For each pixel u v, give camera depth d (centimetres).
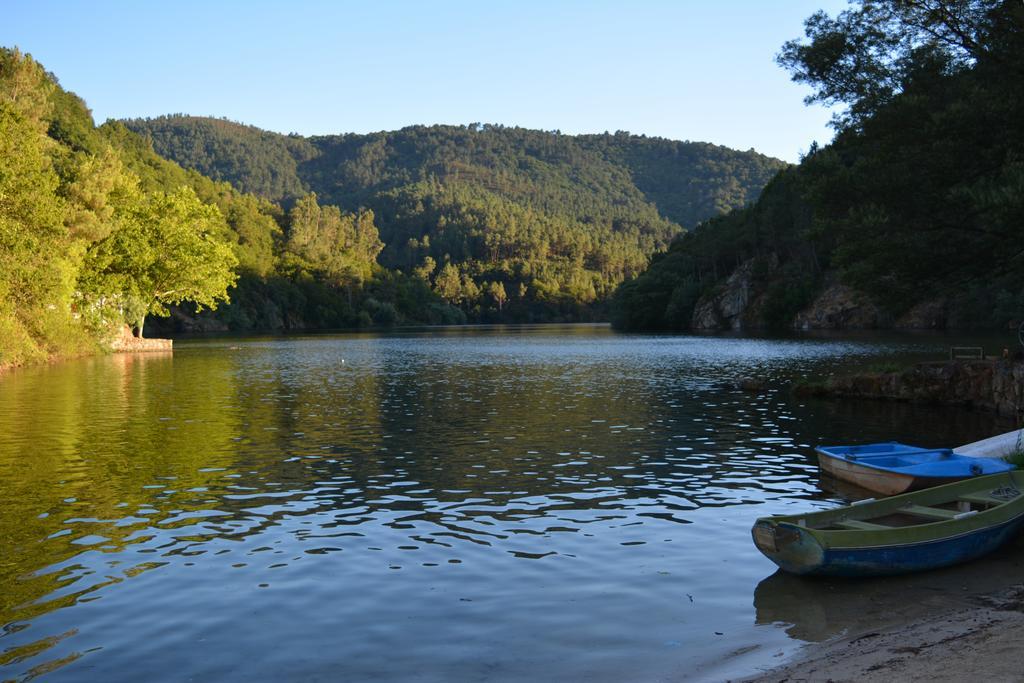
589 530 1382
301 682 811
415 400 3394
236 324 15838
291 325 17900
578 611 1003
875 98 3256
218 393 3675
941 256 2964
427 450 2178
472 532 1370
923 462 1611
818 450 1858
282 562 1208
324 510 1525
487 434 2459
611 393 3647
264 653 883
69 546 1292
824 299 12012
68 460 2030
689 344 8500
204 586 1102
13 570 1171
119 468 1928
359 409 3086
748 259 14650
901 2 3158
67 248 6116
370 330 16612
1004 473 1395
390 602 1038
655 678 810
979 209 2698
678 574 1147
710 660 852
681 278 15875
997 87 2912
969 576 1124
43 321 5659
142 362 5878
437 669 839
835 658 841
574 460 2033
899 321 11100
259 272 17675
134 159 16962
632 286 16275
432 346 8844
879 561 1109
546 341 10100
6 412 2967
